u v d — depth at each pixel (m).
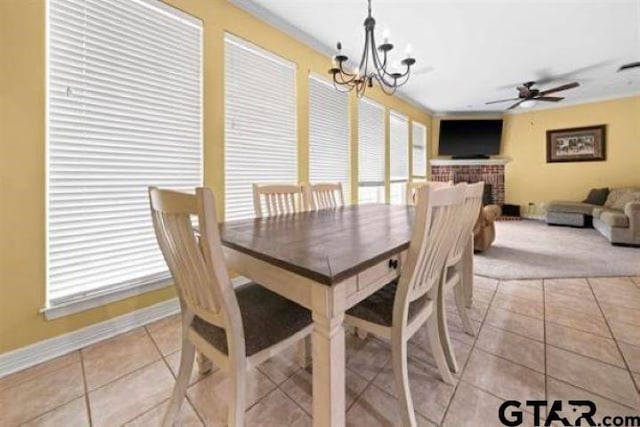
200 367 1.49
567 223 5.54
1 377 1.49
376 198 4.73
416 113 5.97
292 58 3.07
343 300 0.88
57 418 1.24
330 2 2.60
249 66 2.70
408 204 2.75
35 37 1.60
